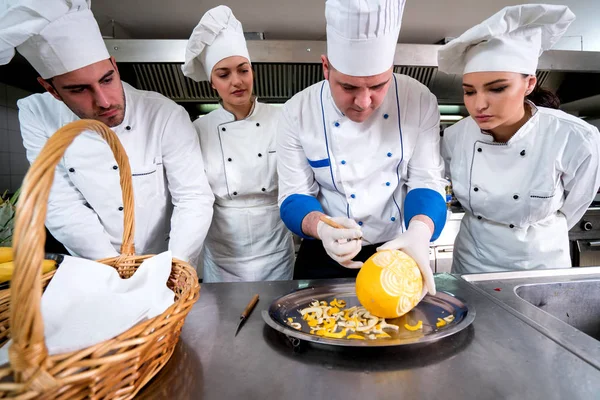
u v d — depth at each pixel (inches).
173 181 44.3
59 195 40.4
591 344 23.0
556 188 41.7
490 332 24.7
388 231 42.6
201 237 41.3
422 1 88.7
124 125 40.5
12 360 13.3
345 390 19.1
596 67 86.0
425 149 40.1
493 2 89.1
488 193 43.9
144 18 90.8
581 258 82.7
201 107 97.9
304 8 89.5
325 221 32.0
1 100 85.6
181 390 19.4
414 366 21.0
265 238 54.6
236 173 52.6
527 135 40.4
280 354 22.7
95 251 38.7
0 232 37.9
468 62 35.7
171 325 18.6
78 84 32.6
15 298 13.2
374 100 31.7
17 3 28.8
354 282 33.9
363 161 39.3
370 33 27.5
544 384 19.2
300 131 40.4
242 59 46.3
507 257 45.1
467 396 18.4
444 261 86.3
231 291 33.2
